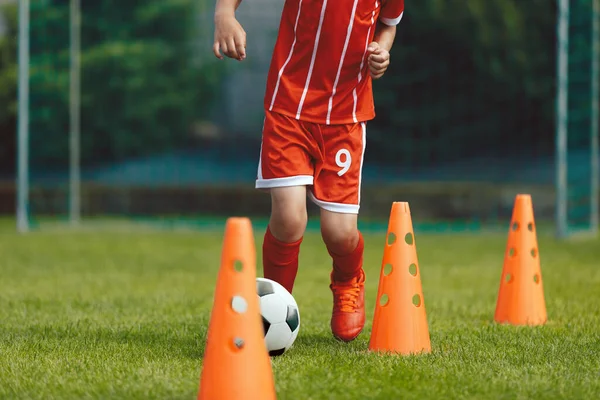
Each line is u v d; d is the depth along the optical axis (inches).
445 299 332.2
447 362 193.3
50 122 1044.5
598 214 938.7
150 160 1059.9
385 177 1016.9
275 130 206.7
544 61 982.4
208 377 150.7
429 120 1011.9
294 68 208.8
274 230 211.9
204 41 1045.2
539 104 994.1
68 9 1007.0
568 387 170.7
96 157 1063.6
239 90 1043.9
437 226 875.4
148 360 197.0
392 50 1001.5
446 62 1000.2
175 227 839.7
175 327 251.9
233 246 152.5
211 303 319.3
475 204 927.0
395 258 210.4
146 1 1037.8
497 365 191.8
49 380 175.5
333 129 209.2
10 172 1067.9
